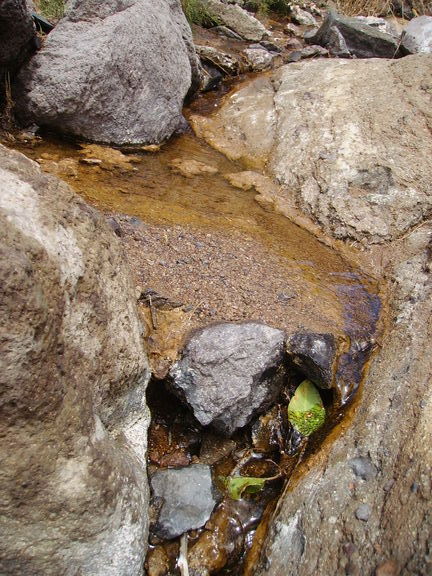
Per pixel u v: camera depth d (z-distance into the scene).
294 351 0.66
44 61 1.02
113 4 1.10
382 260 0.87
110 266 0.51
